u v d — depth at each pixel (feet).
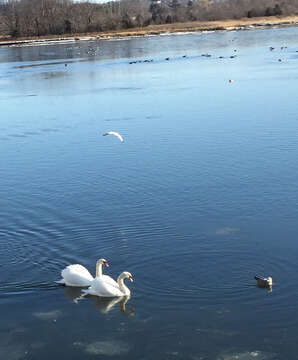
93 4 588.91
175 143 119.55
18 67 297.74
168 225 79.25
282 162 103.04
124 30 558.15
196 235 75.92
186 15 630.74
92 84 212.02
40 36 546.67
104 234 77.36
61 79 233.14
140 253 71.97
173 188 93.20
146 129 133.39
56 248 73.92
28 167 109.60
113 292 62.18
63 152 118.73
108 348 54.44
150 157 110.83
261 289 62.49
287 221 79.25
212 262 68.95
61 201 90.02
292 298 60.59
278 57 271.08
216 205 85.71
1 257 71.61
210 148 114.21
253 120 134.82
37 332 57.21
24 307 61.31
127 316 59.06
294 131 122.52
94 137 129.29
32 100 183.01
